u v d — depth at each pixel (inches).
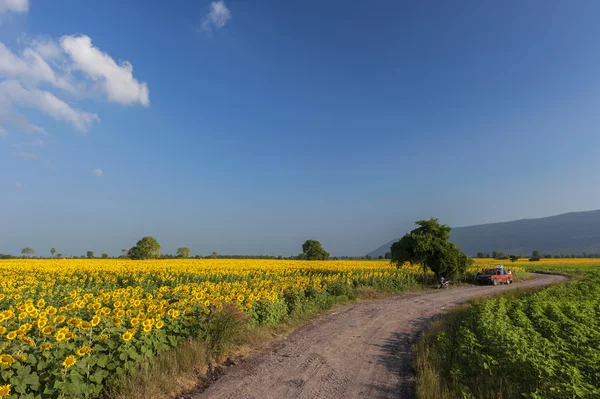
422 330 502.9
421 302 790.5
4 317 261.9
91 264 1680.6
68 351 237.0
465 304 724.7
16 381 196.4
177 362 296.0
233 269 1419.8
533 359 278.8
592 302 665.0
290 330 483.8
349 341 432.8
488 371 279.1
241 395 264.5
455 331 439.2
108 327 278.7
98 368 243.3
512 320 480.4
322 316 597.9
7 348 225.1
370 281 1024.2
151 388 250.5
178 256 3651.6
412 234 1231.5
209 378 300.4
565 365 281.4
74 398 215.3
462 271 1267.2
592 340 370.6
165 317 355.6
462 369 296.2
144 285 871.1
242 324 402.6
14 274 1067.9
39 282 772.0
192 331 356.8
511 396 237.5
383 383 294.7
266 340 422.0
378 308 696.4
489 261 3629.4
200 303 415.2
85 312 341.7
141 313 311.1
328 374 313.7
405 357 370.3
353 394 270.7
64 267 1395.2
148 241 2625.5
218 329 363.6
